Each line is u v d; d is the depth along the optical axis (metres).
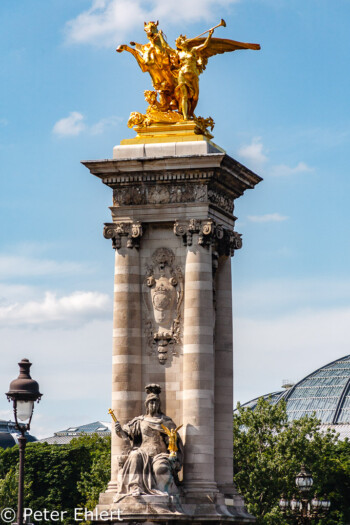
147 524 94.19
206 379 98.00
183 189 100.62
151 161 100.31
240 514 99.50
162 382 99.88
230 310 104.31
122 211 101.69
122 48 105.56
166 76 104.69
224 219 104.06
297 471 182.25
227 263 104.75
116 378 99.94
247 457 183.88
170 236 101.19
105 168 101.44
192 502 96.06
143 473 96.00
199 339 98.25
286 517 177.25
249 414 188.25
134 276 101.12
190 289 99.06
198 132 103.00
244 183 105.31
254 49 106.50
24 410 84.44
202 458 96.88
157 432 97.56
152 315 100.69
